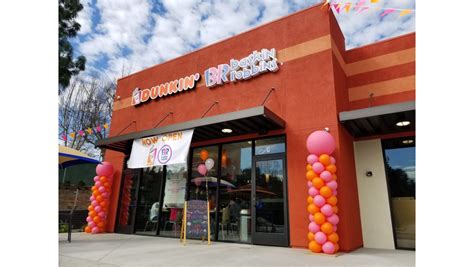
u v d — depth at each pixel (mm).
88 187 11977
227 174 7020
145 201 8281
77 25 11062
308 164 5688
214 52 8078
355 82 7039
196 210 6352
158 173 8250
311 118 6098
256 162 6566
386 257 4680
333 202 5023
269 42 7133
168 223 7629
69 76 10961
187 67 8555
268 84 6883
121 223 8586
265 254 4883
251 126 6348
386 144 6441
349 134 6449
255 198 6324
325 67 6215
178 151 6539
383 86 6691
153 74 9352
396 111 5043
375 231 6000
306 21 6734
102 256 4691
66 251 5168
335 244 4980
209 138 7398
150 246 5816
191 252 5090
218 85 7707
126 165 9062
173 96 8594
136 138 7336
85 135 16984
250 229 6312
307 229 5566
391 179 6227
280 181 6160
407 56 6590
